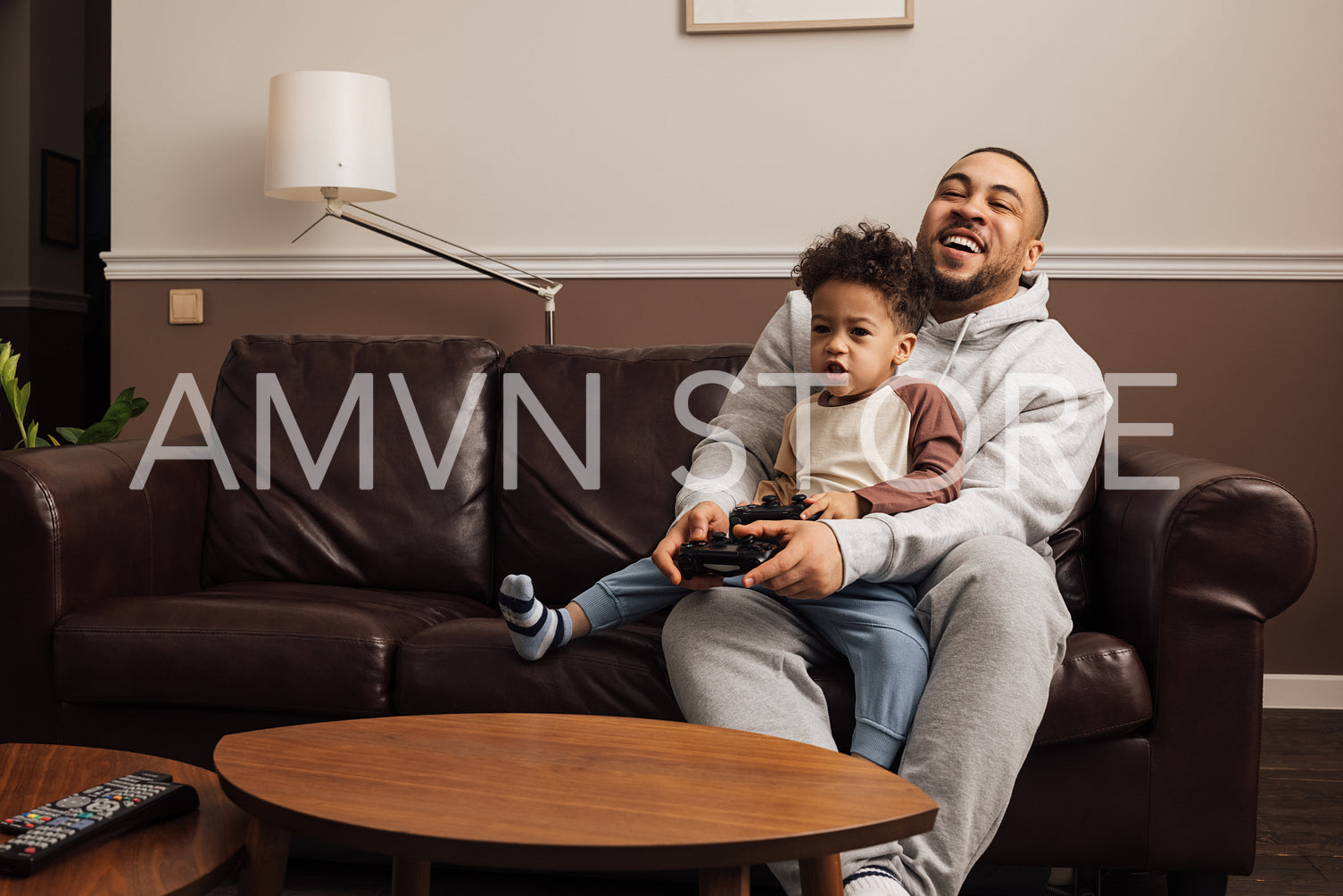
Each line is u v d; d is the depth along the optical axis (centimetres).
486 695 135
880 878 93
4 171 402
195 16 269
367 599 165
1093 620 157
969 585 117
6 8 400
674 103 260
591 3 260
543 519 180
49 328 415
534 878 153
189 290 271
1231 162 247
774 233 259
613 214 263
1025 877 156
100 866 73
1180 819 129
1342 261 245
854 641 120
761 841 69
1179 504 131
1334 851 162
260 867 79
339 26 266
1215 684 129
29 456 151
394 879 96
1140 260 249
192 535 185
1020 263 162
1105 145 250
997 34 250
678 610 125
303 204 269
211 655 140
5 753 96
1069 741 128
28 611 144
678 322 262
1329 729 229
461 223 266
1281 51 244
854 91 254
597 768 83
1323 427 249
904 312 139
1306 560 127
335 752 86
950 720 108
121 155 272
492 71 263
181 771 92
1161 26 247
